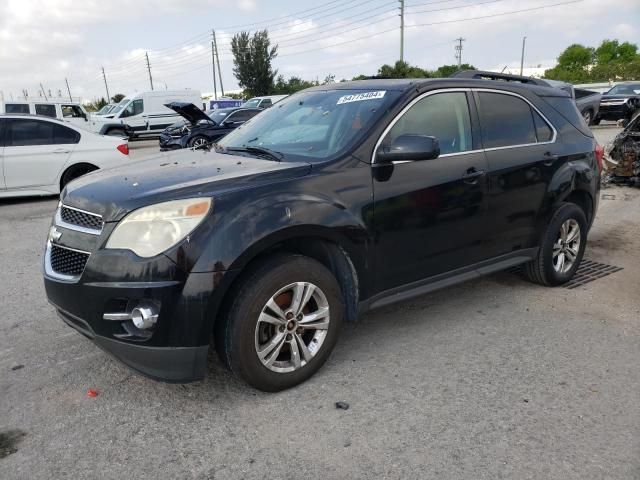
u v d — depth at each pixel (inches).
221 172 128.6
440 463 102.8
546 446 107.7
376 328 162.9
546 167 177.6
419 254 146.8
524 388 129.0
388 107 143.8
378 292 142.0
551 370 137.4
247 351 118.1
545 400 123.9
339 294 131.6
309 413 119.3
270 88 2148.1
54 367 140.9
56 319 172.2
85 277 113.3
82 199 123.4
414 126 146.9
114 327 113.0
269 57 2121.1
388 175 137.7
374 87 157.1
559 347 150.1
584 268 219.6
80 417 118.7
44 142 392.5
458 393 127.0
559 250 191.2
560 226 185.6
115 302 111.7
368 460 103.9
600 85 1269.7
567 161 186.2
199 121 639.8
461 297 187.5
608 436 110.7
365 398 125.0
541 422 115.5
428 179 144.9
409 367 139.3
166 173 132.0
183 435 112.2
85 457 105.5
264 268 118.2
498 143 166.2
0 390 130.1
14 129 384.2
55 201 401.4
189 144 626.5
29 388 131.0
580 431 112.3
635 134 382.6
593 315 171.9
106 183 128.0
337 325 132.7
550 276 189.0
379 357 144.7
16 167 381.7
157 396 126.8
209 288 109.7
